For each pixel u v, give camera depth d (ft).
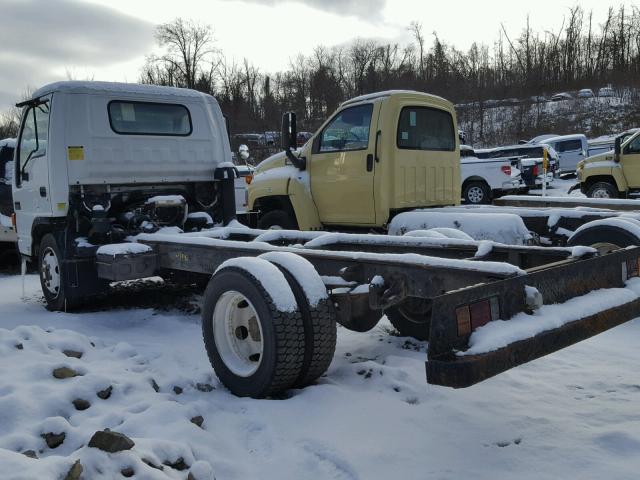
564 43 189.98
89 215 20.30
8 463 7.92
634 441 9.75
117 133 21.03
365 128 23.82
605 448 9.65
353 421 10.88
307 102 179.83
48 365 12.57
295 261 12.60
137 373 13.24
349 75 197.98
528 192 64.18
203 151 23.22
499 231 20.30
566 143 87.81
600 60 184.65
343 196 24.59
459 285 11.25
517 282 10.00
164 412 10.73
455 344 9.03
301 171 26.32
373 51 198.80
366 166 23.57
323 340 12.12
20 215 22.91
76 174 20.21
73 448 9.73
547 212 21.83
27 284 27.22
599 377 12.96
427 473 9.13
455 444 10.02
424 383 12.74
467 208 23.70
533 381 12.83
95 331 18.02
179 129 22.76
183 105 22.81
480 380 8.58
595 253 12.48
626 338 15.88
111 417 10.69
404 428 10.61
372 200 23.53
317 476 9.26
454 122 26.03
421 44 204.64
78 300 20.58
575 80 179.52
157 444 9.26
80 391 11.50
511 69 186.70
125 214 21.11
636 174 48.19
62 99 20.11
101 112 20.76
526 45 187.32
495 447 9.89
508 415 11.10
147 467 8.56
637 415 10.91
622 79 159.02
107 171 20.79
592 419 10.82
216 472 9.31
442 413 11.20
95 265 20.33
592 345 15.31
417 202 24.43
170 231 20.53
